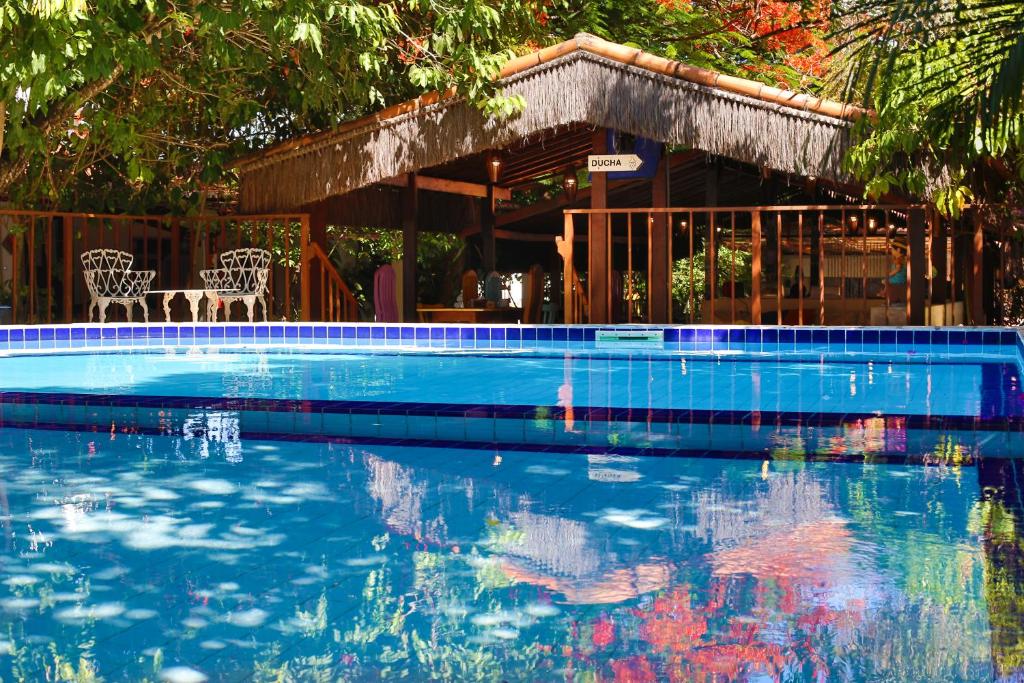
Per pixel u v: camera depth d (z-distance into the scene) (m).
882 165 9.90
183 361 9.80
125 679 2.26
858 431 5.11
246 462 4.90
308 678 2.26
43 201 13.89
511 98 10.84
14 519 3.75
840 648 2.38
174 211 13.51
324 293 12.87
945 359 9.59
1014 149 9.89
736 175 14.31
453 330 11.27
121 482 4.42
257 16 9.58
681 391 7.09
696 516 3.78
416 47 11.16
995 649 2.35
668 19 16.17
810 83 15.23
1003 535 3.44
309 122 13.60
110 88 12.02
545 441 5.46
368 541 3.44
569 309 11.52
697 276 19.69
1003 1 5.18
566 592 2.86
